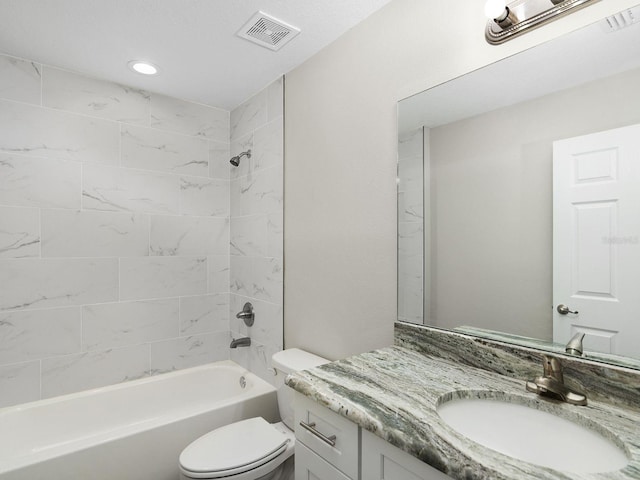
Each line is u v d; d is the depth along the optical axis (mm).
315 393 999
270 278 2236
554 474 638
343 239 1725
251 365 2426
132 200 2297
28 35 1740
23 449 1840
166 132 2430
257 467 1465
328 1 1508
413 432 774
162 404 2295
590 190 989
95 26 1672
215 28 1692
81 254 2117
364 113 1626
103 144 2195
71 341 2084
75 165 2102
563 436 887
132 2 1508
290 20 1639
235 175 2633
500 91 1179
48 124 2023
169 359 2430
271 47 1854
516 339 1135
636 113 915
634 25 929
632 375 895
